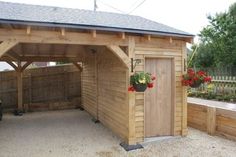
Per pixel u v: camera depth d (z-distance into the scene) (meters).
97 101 9.14
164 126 6.87
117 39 5.99
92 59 9.76
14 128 8.14
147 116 6.66
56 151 5.95
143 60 6.32
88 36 5.73
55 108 11.83
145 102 6.62
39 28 5.36
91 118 9.67
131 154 5.73
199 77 6.53
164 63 6.76
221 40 17.12
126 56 6.09
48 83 12.02
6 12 5.91
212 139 6.75
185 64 6.86
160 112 6.81
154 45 6.44
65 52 9.84
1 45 5.16
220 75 16.98
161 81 6.77
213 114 7.04
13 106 11.45
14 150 6.03
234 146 6.16
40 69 11.85
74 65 12.27
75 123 8.84
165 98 6.84
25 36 5.29
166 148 6.09
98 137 7.05
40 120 9.38
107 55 7.82
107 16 7.45
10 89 11.41
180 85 6.88
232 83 13.85
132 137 6.22
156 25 6.93
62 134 7.40
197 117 7.74
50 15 6.16
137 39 6.21
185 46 6.86
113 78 7.32
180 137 6.87
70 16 6.43
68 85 12.34
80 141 6.70
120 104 6.80
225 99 13.04
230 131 6.62
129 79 6.13
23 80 11.58
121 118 6.77
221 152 5.78
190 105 8.04
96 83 9.22
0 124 8.72
